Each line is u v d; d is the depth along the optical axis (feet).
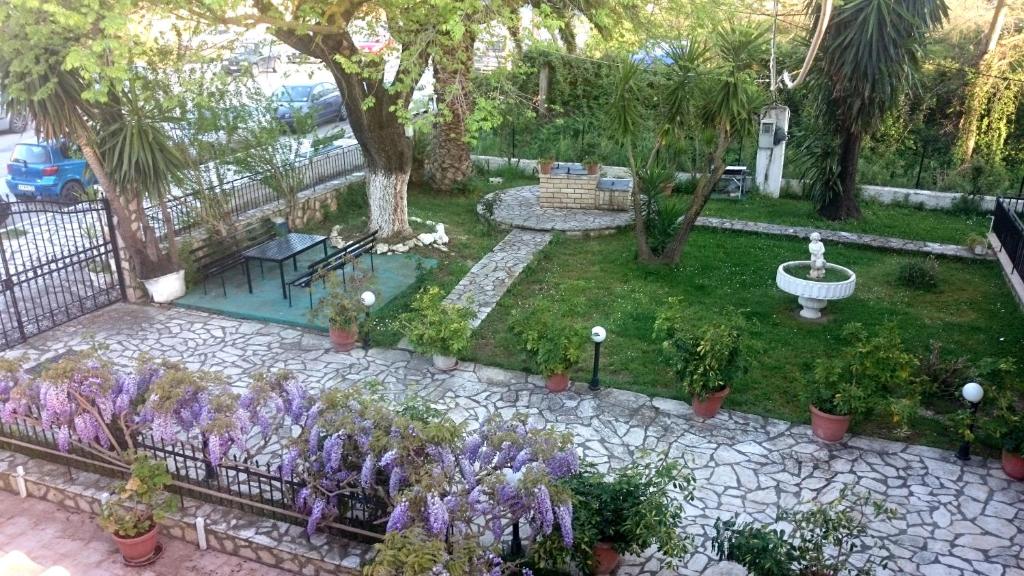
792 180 55.47
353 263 36.11
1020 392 28.14
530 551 18.40
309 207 47.26
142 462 20.11
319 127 78.28
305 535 20.18
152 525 20.20
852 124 45.98
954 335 32.89
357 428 19.24
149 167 33.09
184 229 40.01
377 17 36.63
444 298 36.70
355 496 19.99
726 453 24.66
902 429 25.81
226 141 41.16
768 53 46.16
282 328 33.81
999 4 63.41
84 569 20.10
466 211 51.49
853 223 48.57
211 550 20.80
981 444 25.00
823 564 17.29
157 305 36.09
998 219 43.04
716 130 37.88
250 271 40.24
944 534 20.94
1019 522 21.40
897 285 38.68
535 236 45.93
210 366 30.25
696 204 39.63
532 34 35.58
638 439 25.38
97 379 22.07
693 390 25.80
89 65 26.78
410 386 28.71
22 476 22.89
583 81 67.00
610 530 18.49
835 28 43.52
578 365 30.27
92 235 44.14
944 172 58.59
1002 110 61.26
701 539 20.72
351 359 30.89
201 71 36.60
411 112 37.99
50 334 32.91
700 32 39.29
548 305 30.91
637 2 38.78
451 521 17.62
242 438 20.80
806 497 22.50
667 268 40.63
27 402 22.50
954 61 66.85
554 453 18.60
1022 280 36.58
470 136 34.96
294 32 34.63
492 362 30.55
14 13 27.25
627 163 60.44
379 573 15.06
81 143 32.65
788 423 26.37
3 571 17.49
